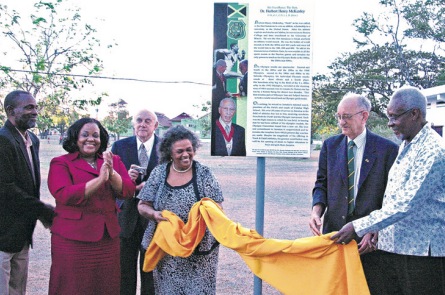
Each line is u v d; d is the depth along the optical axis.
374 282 4.41
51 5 11.77
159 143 4.61
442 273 3.81
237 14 4.57
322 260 4.13
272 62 4.54
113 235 4.46
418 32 26.73
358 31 27.58
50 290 4.38
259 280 4.57
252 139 4.60
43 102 11.78
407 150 3.90
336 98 27.33
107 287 4.44
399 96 3.85
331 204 4.58
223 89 4.63
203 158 27.95
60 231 4.32
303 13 4.48
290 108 4.55
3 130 4.61
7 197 4.53
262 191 4.66
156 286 4.61
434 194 3.76
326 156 4.77
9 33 11.71
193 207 4.40
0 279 4.53
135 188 4.67
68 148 4.55
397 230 3.87
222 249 8.85
